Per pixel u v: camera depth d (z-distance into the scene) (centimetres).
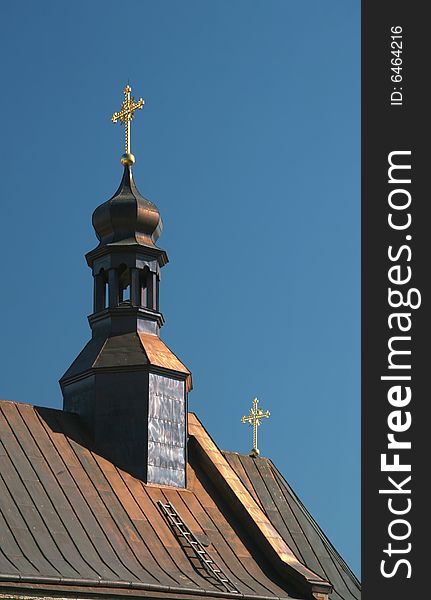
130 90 12594
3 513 10069
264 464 12938
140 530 10719
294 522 12381
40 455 10844
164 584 10100
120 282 12338
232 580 10794
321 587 11062
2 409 11062
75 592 9606
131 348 11725
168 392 11706
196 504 11456
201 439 12081
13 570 9481
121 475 11225
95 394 11594
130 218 12162
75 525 10356
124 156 12456
